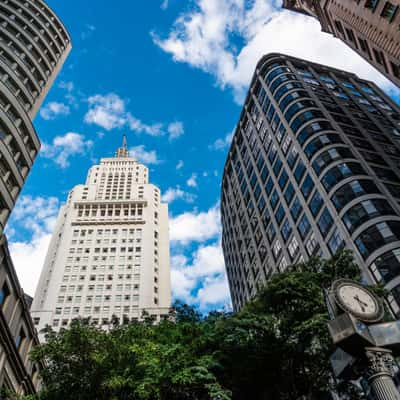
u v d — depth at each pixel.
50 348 20.61
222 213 102.06
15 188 42.38
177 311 25.23
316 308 21.45
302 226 60.16
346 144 62.41
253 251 76.19
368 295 11.20
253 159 83.25
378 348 9.84
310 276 23.22
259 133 82.62
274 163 73.38
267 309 22.89
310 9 64.62
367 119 74.06
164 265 112.75
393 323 10.30
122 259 109.62
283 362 21.06
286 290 22.00
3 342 34.19
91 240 115.19
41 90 59.12
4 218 38.78
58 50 68.75
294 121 70.75
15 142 44.00
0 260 36.25
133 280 103.94
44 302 97.31
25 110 47.88
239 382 21.25
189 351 21.11
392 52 46.56
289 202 65.44
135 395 19.50
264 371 21.33
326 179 57.59
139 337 22.94
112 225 120.38
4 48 55.75
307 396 20.86
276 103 78.69
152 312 93.31
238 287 84.12
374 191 52.69
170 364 19.14
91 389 19.83
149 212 126.25
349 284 11.30
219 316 24.77
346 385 21.81
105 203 126.69
